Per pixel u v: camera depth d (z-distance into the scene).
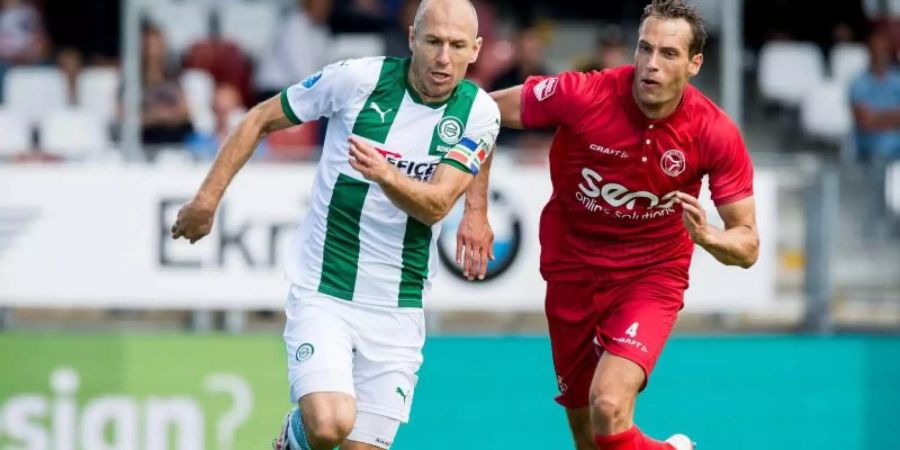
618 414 17.38
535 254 26.39
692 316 27.95
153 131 29.48
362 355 17.33
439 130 16.70
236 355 26.31
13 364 25.75
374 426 17.50
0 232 25.55
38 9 35.12
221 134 30.38
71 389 25.88
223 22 35.53
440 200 16.19
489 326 27.41
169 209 25.86
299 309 17.14
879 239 27.69
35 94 33.09
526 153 27.14
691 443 18.98
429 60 16.14
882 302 27.78
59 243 25.66
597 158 17.80
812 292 27.66
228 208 25.89
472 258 18.31
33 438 25.77
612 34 32.97
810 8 36.81
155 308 26.00
